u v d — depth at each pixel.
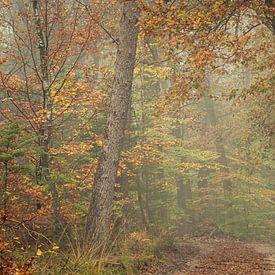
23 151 8.25
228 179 27.69
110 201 11.04
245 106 21.69
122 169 14.48
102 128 14.58
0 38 14.63
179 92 12.29
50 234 10.15
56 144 12.94
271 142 18.88
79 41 11.88
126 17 11.76
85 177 12.61
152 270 10.30
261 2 9.88
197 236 25.02
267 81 14.61
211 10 9.69
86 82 12.72
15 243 9.02
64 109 12.33
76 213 11.75
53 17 11.42
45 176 10.59
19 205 10.45
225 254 14.91
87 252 9.03
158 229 14.98
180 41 9.73
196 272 10.62
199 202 29.11
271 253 15.98
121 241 11.46
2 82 11.73
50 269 7.75
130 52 11.69
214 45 10.50
